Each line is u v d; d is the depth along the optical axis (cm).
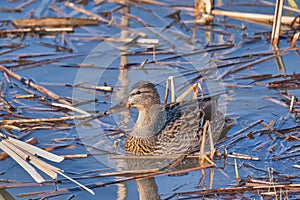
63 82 1407
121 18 1662
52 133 1241
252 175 1103
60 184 1090
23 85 1399
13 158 1129
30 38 1592
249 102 1326
